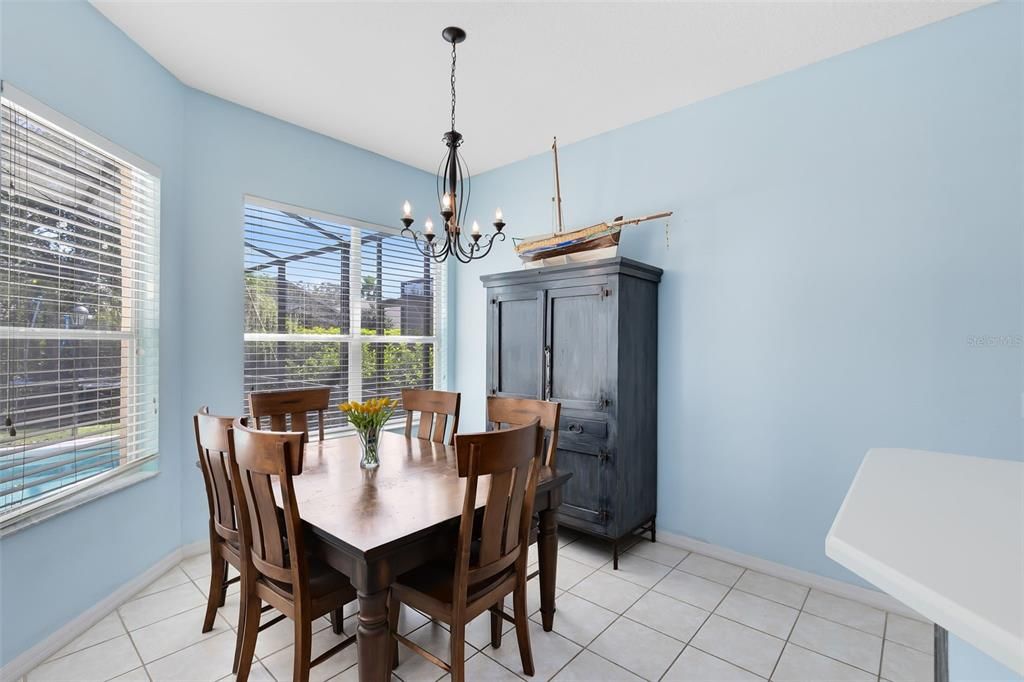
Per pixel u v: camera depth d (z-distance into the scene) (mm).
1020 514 845
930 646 2018
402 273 4035
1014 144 2053
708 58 2492
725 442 2826
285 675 1822
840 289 2461
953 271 2180
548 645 2031
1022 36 2037
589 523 2854
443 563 1832
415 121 3219
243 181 3027
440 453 2459
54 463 2021
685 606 2336
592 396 2857
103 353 2283
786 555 2611
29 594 1875
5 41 1771
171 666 1869
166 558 2629
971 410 2135
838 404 2463
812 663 1915
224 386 2943
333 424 3539
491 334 3416
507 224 3980
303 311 3377
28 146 1908
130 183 2441
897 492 982
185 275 2775
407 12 2158
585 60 2512
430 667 1889
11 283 1845
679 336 3018
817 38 2330
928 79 2238
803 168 2574
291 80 2729
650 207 3148
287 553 1726
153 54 2486
